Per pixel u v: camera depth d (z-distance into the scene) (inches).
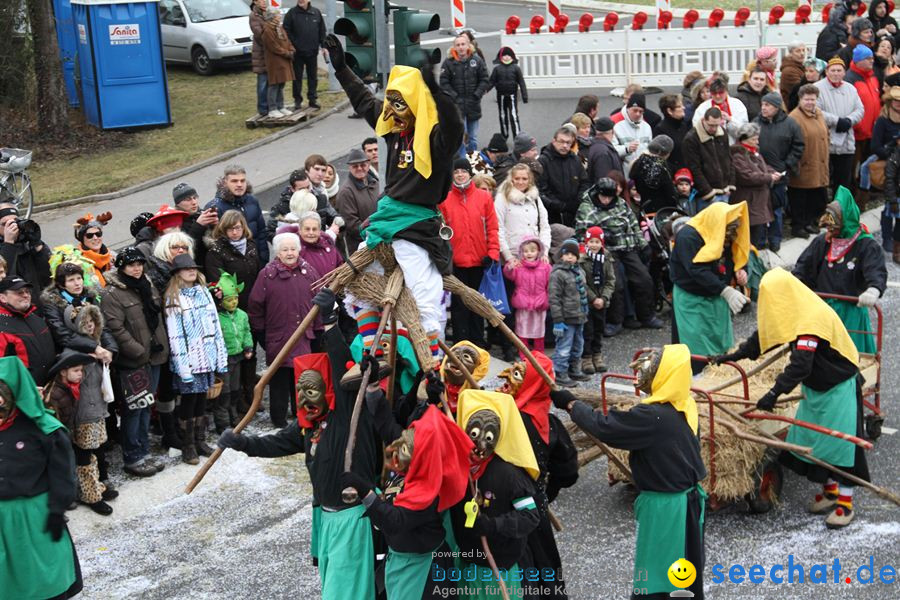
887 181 568.1
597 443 315.3
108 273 369.1
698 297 387.5
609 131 510.0
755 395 358.6
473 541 244.2
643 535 269.4
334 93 845.8
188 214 414.6
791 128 556.7
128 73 793.6
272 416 407.8
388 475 260.5
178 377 373.4
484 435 237.9
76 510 350.9
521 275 444.5
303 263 406.6
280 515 350.3
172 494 363.6
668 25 804.0
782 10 796.6
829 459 322.0
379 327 239.9
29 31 816.9
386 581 245.4
